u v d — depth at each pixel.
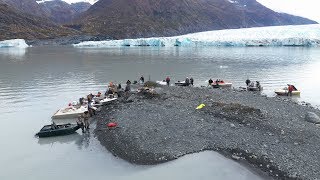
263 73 72.81
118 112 40.69
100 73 76.25
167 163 28.28
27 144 33.69
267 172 25.86
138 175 26.81
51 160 30.05
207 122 35.41
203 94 47.84
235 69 79.69
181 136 32.47
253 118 35.59
